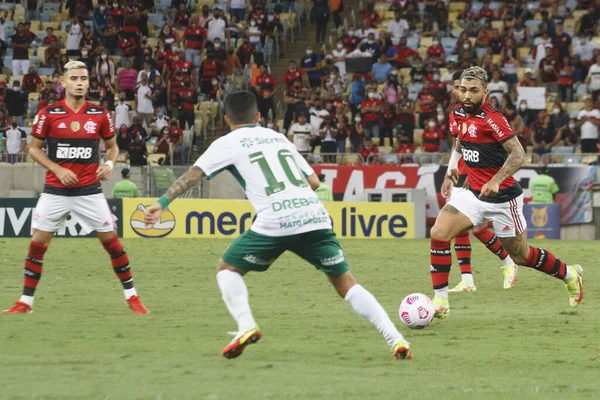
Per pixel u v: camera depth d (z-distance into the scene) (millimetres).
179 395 12688
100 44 73438
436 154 57875
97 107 22312
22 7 81438
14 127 62031
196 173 15469
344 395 12789
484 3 79438
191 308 23391
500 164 21719
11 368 14742
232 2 79000
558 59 69875
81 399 12406
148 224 15297
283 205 15297
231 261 15539
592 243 52156
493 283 30734
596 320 21547
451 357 16219
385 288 28953
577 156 58156
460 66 69688
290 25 80500
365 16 79000
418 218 55375
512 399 12656
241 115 15883
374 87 65812
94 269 33938
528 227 57094
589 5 78062
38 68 74312
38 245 22031
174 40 73250
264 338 18281
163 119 65562
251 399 12445
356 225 54188
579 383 13930
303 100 67875
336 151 63531
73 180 21500
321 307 23797
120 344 17281
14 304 23609
